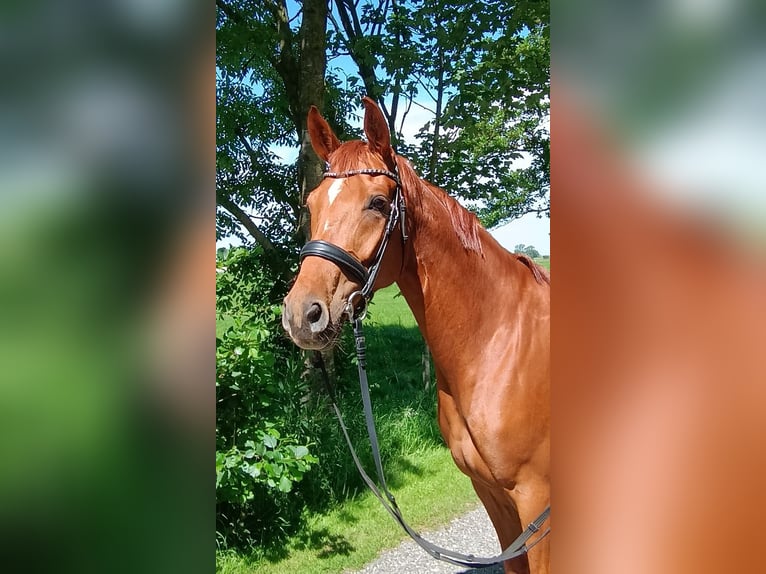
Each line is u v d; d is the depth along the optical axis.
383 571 3.14
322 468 3.98
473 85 4.55
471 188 5.58
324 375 1.99
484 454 1.86
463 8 4.59
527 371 1.84
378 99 5.30
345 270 1.67
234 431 3.12
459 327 1.88
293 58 5.09
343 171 1.77
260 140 5.71
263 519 3.52
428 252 1.86
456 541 3.46
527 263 2.06
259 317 4.85
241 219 5.25
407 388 6.25
